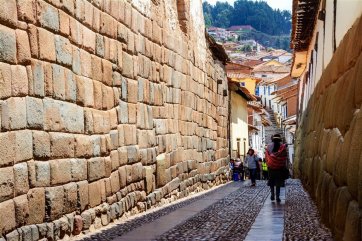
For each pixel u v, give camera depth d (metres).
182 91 18.33
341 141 8.07
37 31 8.26
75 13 9.71
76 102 9.65
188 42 19.36
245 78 70.75
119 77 12.05
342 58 9.46
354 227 6.34
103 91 11.02
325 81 12.45
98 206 10.55
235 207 13.97
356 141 6.61
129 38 12.81
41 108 8.31
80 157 9.75
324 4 15.51
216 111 25.34
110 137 11.35
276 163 15.05
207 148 22.81
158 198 14.90
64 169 9.05
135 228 10.10
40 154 8.23
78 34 9.83
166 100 16.23
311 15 19.33
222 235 9.05
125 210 12.19
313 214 11.45
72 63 9.52
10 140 7.38
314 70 20.06
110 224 11.08
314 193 13.16
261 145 64.88
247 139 43.69
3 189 7.11
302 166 21.12
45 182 8.36
